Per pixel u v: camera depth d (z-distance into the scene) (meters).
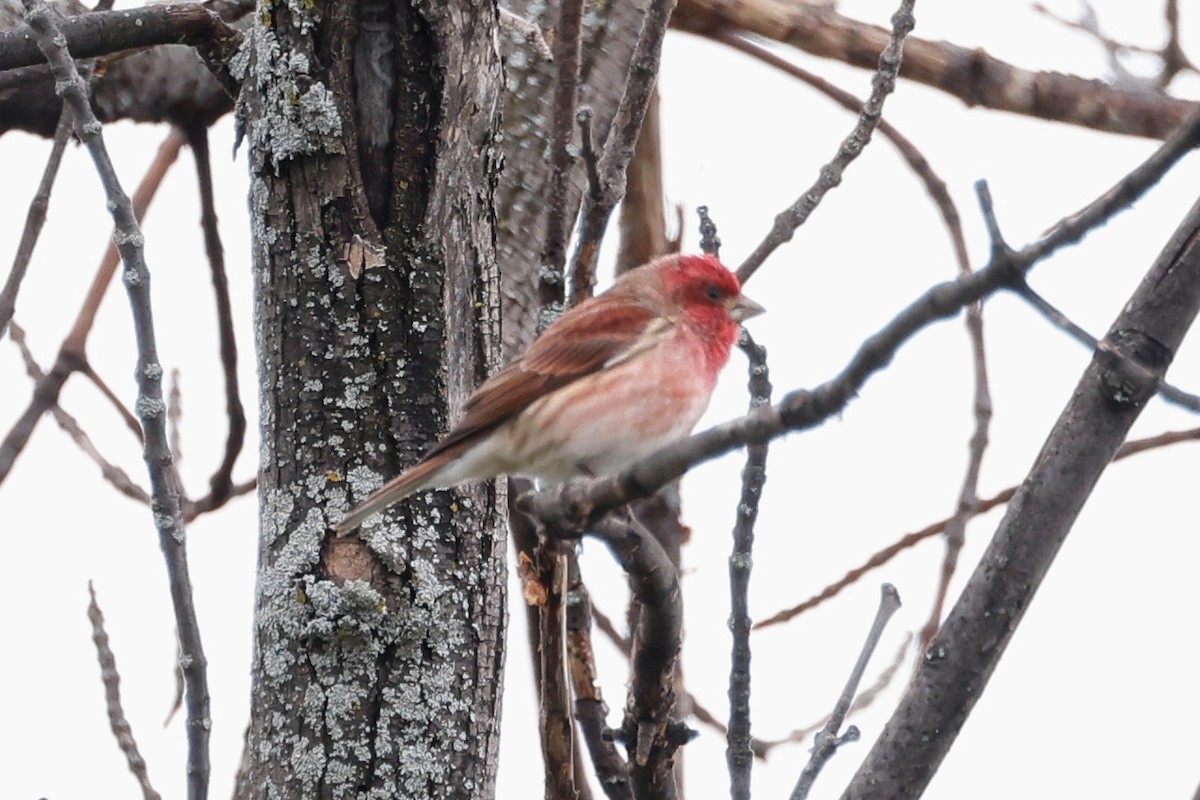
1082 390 9.66
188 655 9.36
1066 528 9.60
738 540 9.79
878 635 10.74
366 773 9.73
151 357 9.37
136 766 10.38
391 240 10.16
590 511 8.51
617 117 11.09
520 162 14.54
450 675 10.03
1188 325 9.57
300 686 9.84
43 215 11.51
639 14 15.44
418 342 10.19
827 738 10.36
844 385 7.41
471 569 10.30
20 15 14.45
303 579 9.90
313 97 9.98
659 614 8.89
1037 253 6.89
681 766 13.10
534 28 12.88
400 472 10.10
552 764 10.23
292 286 10.13
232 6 12.06
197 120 15.29
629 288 12.85
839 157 11.48
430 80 10.13
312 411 10.09
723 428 7.94
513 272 14.47
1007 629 9.59
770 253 11.67
